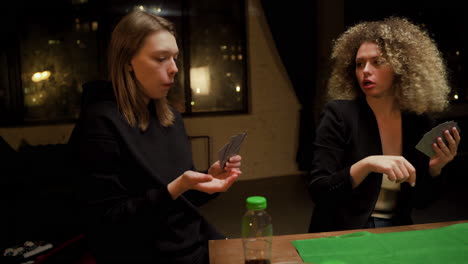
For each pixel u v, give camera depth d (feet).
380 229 4.34
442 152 4.50
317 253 3.68
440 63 5.19
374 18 17.52
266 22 17.49
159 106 4.25
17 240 8.84
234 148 4.12
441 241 3.91
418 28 5.19
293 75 17.52
